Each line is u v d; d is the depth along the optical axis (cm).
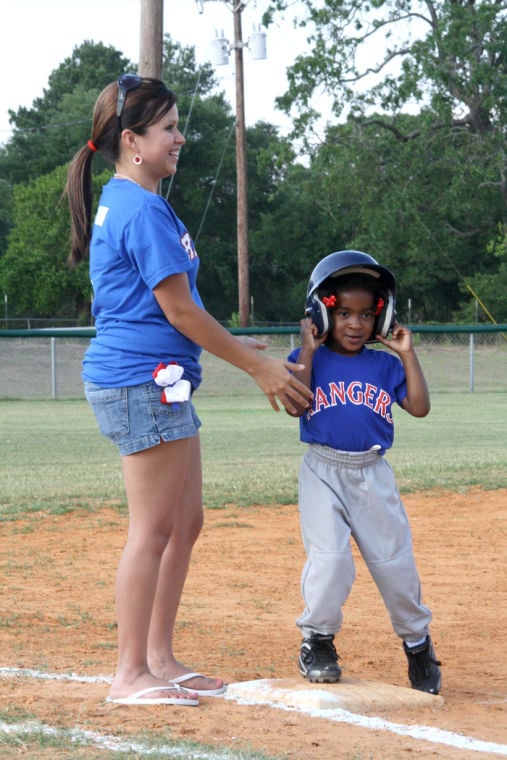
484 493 1366
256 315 8669
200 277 8706
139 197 476
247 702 480
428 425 2394
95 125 498
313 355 522
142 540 480
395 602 512
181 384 472
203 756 384
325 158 5466
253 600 792
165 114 493
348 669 579
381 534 509
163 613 508
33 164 9981
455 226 6619
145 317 475
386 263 6166
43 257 7338
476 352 4256
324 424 507
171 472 480
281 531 1119
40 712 449
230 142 8669
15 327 7269
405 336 518
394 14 5225
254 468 1609
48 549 1015
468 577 886
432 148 5453
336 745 411
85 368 490
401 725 448
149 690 468
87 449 1944
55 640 636
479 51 5284
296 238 8325
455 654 623
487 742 427
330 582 496
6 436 2184
